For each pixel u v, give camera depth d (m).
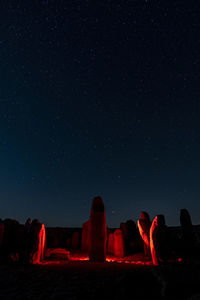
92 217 10.77
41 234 9.75
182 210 11.62
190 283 2.92
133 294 3.18
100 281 5.36
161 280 3.12
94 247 10.38
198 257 8.66
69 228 27.55
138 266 7.86
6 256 9.29
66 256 11.82
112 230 25.72
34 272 6.88
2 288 5.29
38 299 4.42
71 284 5.33
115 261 11.05
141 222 13.04
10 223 13.86
